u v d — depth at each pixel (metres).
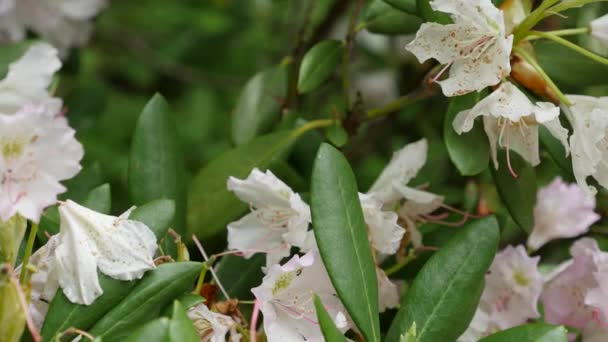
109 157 1.63
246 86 1.20
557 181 1.15
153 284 0.95
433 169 1.17
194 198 1.11
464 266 1.00
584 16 1.12
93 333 0.94
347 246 0.97
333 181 0.98
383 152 1.36
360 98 1.14
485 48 1.01
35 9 1.28
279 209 1.03
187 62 1.69
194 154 1.70
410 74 1.41
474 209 1.14
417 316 1.00
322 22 1.29
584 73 1.07
